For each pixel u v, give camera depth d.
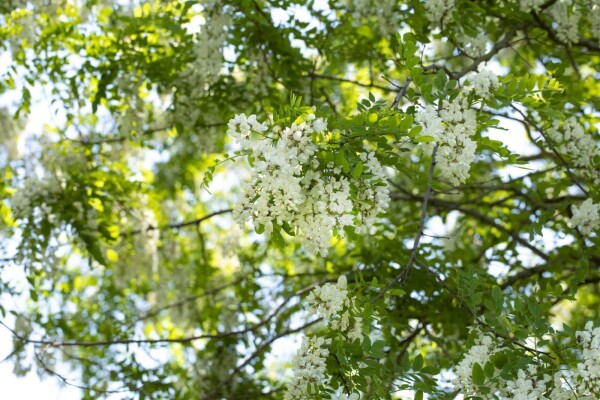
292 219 3.55
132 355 6.98
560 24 5.90
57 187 6.82
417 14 5.48
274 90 6.54
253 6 6.13
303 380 3.77
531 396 3.62
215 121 6.90
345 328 3.92
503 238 6.66
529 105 4.09
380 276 5.45
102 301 8.99
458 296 4.24
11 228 6.93
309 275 7.32
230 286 7.97
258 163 3.40
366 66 7.47
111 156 7.37
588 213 4.75
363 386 3.79
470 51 5.62
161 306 7.89
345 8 6.87
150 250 7.47
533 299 4.06
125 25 6.99
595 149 5.05
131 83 6.84
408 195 6.88
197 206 10.05
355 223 3.69
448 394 3.81
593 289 8.38
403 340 5.89
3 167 7.22
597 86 7.50
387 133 3.64
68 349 7.26
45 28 7.14
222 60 6.13
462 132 3.76
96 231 6.80
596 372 3.60
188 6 6.00
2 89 7.39
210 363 7.33
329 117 3.63
